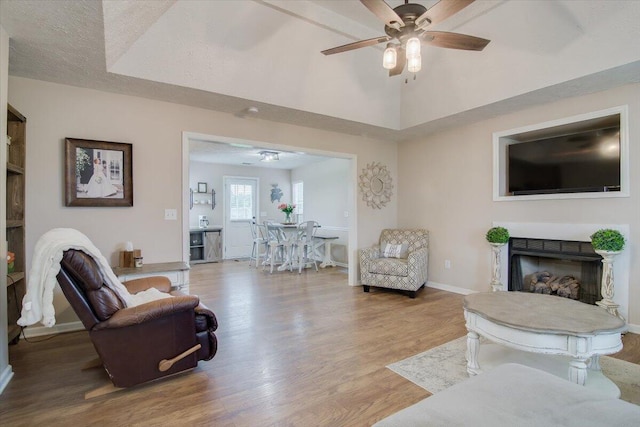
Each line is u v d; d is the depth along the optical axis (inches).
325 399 81.0
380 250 203.3
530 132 156.9
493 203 168.9
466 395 43.1
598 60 112.8
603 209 131.2
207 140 151.9
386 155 217.2
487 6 126.6
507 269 162.6
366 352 107.5
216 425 71.2
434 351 107.7
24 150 113.6
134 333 83.1
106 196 128.8
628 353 104.8
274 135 170.2
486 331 81.4
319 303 164.9
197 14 114.0
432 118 171.0
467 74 149.2
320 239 281.6
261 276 236.8
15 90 115.0
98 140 127.6
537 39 123.4
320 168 316.5
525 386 44.7
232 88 132.7
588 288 138.0
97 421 72.2
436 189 197.5
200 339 93.3
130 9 91.0
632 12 102.4
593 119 135.3
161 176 140.2
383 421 38.8
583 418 37.5
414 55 93.0
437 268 197.0
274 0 121.6
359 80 161.8
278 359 102.7
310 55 142.7
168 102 141.4
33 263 73.4
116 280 88.9
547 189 148.7
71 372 93.1
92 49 98.0
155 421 72.4
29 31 87.8
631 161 123.8
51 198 120.7
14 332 107.3
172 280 126.6
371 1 82.0
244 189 345.7
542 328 71.5
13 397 80.9
